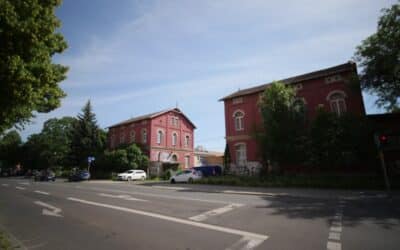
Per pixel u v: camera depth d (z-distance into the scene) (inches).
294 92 847.1
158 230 271.6
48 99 383.9
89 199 535.8
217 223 296.4
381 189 588.4
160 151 1588.3
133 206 429.4
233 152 1065.5
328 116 705.6
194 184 893.2
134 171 1343.5
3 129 426.0
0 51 275.6
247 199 485.1
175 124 1727.4
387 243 216.4
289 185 695.7
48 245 232.4
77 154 1624.0
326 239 229.3
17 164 2691.9
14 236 264.5
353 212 348.2
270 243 220.8
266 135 770.8
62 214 377.1
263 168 837.2
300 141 722.8
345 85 861.2
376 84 702.5
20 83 286.5
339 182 642.8
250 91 1053.2
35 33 297.0
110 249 215.9
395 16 621.6
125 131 1748.3
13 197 599.5
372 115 775.7
